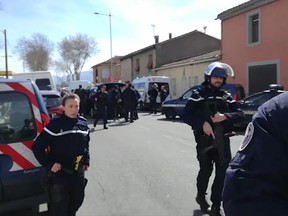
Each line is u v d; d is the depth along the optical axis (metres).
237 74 22.12
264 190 1.37
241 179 1.44
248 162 1.44
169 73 34.69
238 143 10.56
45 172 4.31
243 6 20.73
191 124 4.53
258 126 1.45
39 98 4.59
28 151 4.31
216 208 4.49
